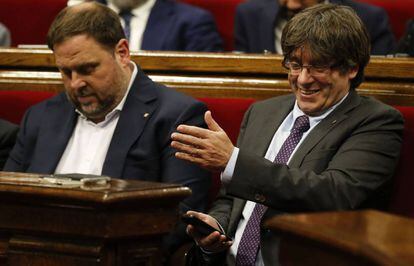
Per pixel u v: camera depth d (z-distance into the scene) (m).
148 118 5.57
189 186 5.42
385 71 6.05
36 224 4.03
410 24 7.26
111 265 3.92
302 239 2.92
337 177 4.89
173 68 6.43
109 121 5.68
